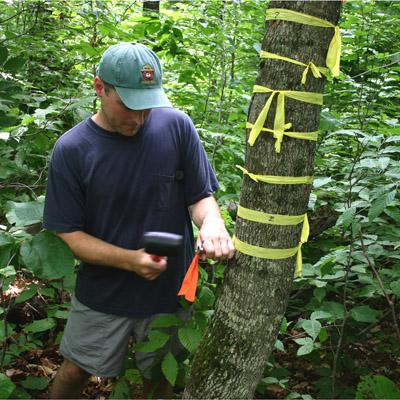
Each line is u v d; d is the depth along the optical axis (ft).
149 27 10.51
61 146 6.31
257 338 5.63
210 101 12.23
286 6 4.88
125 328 6.86
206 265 9.07
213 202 6.78
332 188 8.43
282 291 5.58
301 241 5.61
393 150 7.42
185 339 6.48
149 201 6.44
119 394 7.29
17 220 5.86
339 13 4.98
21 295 7.80
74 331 7.06
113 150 6.26
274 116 5.09
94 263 6.29
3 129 8.18
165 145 6.40
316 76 4.91
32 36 10.94
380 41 11.78
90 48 9.99
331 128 7.46
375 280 8.22
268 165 5.22
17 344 8.57
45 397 8.48
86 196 6.39
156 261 5.94
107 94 5.95
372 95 9.95
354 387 8.55
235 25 11.75
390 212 7.44
